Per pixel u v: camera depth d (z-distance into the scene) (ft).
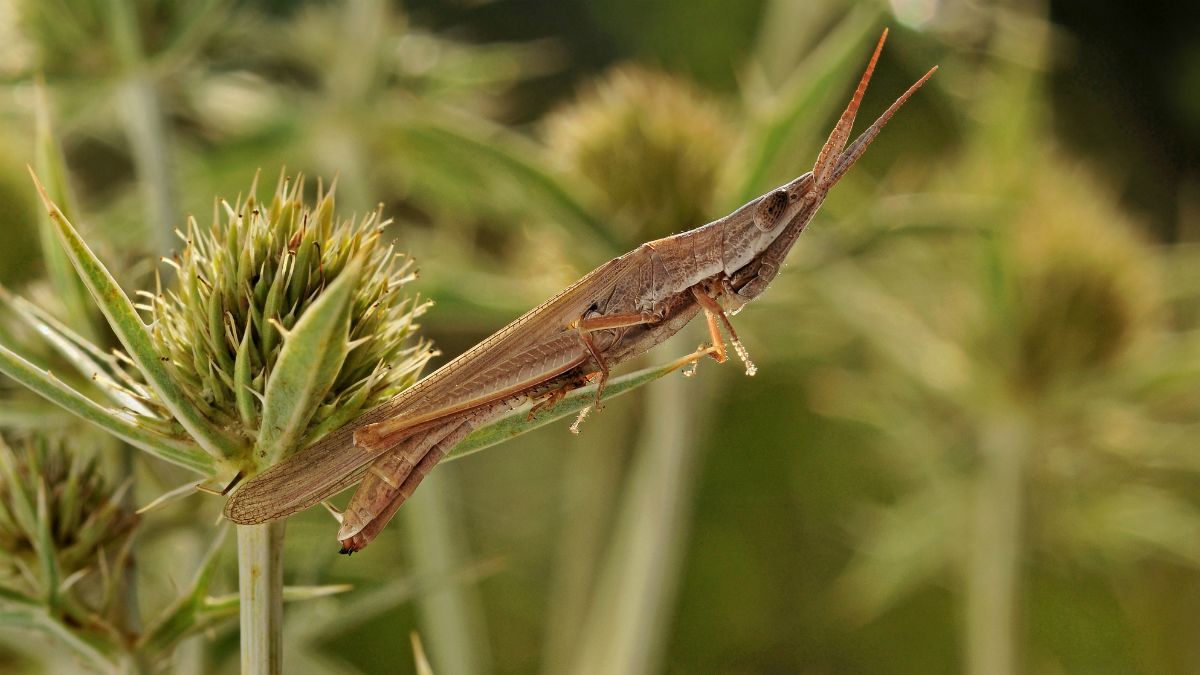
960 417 0.93
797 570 1.33
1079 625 1.23
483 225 0.94
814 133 0.78
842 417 0.94
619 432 0.91
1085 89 1.47
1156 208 1.45
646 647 0.78
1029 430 0.90
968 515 0.91
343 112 0.87
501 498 1.23
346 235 0.63
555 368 0.65
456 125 0.77
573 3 1.37
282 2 0.94
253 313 0.62
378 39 0.90
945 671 1.30
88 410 0.62
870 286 0.92
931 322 0.93
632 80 0.90
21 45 0.78
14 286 0.77
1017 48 0.95
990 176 0.97
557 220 0.78
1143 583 1.15
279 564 0.63
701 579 1.33
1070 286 0.89
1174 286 1.03
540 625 1.19
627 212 0.82
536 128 0.98
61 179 0.67
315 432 0.63
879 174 1.30
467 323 0.80
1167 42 1.47
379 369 0.63
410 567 0.85
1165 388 0.92
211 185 0.82
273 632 0.63
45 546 0.65
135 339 0.62
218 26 0.81
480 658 0.93
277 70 0.95
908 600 1.33
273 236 0.63
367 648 1.16
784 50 0.97
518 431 0.63
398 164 0.90
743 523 1.34
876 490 1.31
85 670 0.70
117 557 0.67
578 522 0.91
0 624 0.65
